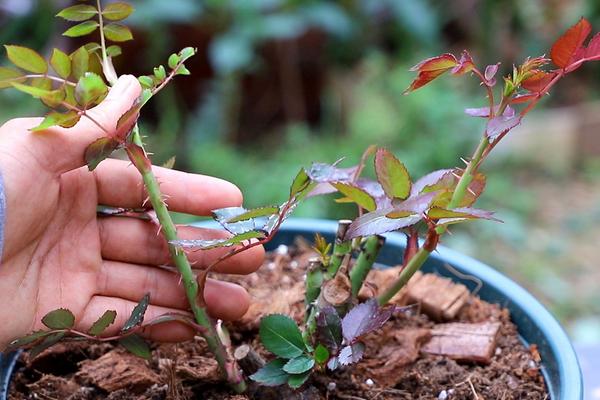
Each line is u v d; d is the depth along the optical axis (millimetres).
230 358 632
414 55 1830
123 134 586
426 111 1559
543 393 647
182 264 612
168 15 1595
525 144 1818
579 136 1830
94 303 645
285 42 1708
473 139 1594
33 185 593
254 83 1752
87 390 653
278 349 619
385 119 1541
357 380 658
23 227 598
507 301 708
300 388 638
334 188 654
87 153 592
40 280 626
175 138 1682
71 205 628
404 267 622
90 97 570
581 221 1602
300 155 1542
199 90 1725
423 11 1860
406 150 1517
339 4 1836
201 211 654
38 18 1760
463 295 716
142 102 593
